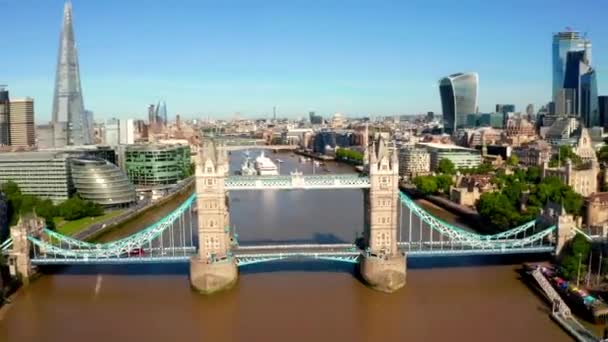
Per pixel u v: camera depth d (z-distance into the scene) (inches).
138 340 5570.9
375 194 7140.8
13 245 7303.2
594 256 7106.3
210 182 7037.4
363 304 6461.6
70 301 6732.3
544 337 5521.7
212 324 5949.8
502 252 7426.2
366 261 7022.6
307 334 5649.6
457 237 7785.4
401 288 6924.2
